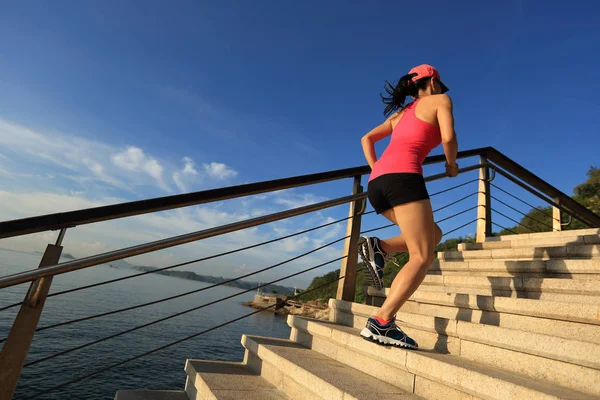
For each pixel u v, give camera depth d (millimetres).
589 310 1528
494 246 3875
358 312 2482
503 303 1886
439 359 1519
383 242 2062
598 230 3357
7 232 1361
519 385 1186
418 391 1559
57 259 1538
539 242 3592
